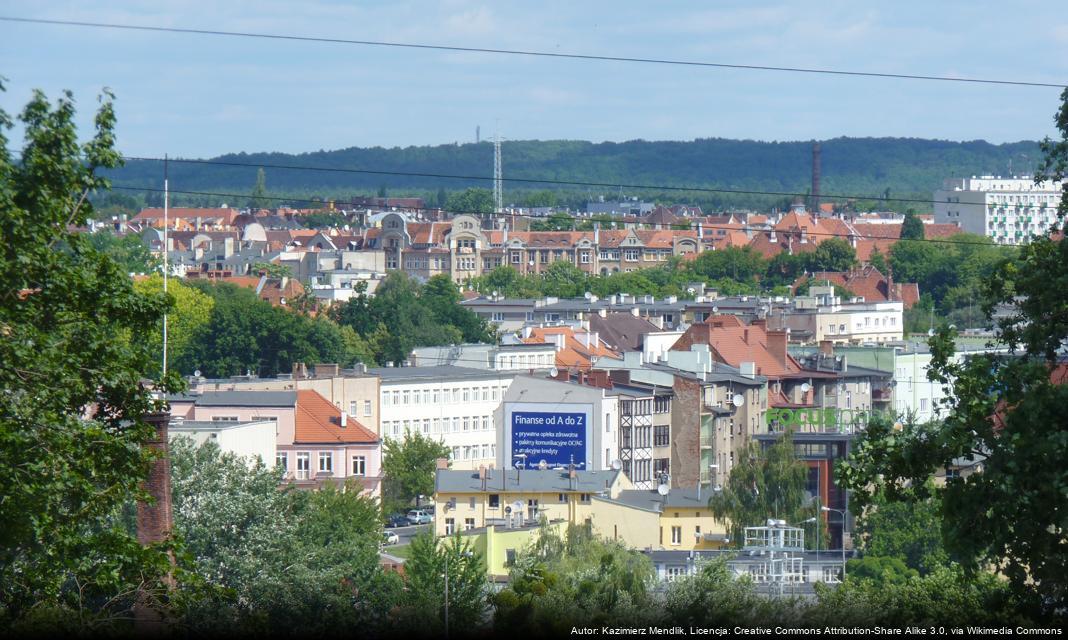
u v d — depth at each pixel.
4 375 124.19
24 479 122.00
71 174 136.00
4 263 128.38
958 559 121.94
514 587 171.38
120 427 135.50
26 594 124.94
